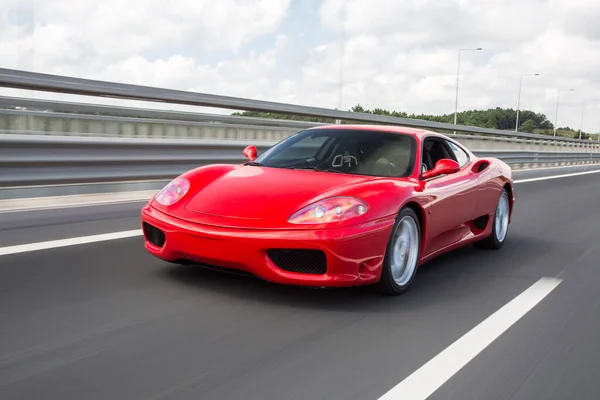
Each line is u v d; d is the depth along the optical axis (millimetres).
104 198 6535
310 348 2834
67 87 5723
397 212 3660
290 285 3766
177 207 3684
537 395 2469
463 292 3963
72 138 5910
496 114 125938
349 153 4289
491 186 5156
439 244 4465
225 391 2324
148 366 2518
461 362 2762
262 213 3461
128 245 4594
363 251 3449
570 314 3613
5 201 5781
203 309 3279
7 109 5758
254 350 2766
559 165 23078
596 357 2930
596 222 7410
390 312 3447
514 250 5461
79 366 2477
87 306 3225
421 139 4535
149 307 3260
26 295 3350
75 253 4285
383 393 2387
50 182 5805
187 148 7238
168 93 6840
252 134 11906
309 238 3322
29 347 2648
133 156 6566
